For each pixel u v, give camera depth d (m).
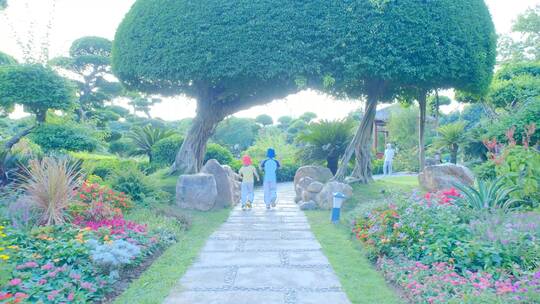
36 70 9.75
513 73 17.52
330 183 11.24
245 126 40.59
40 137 10.03
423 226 5.66
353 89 13.96
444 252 5.04
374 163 24.89
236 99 14.03
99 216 7.00
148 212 8.52
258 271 5.25
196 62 10.49
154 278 4.94
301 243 6.91
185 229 8.09
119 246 5.34
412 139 30.25
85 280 4.50
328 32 10.03
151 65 11.09
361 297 4.28
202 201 10.40
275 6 10.27
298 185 12.72
